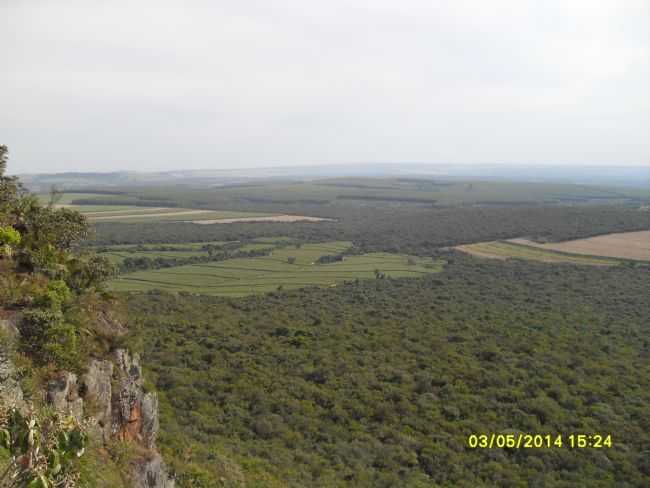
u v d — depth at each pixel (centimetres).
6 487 866
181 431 3095
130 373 1923
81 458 1125
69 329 1594
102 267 2158
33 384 1388
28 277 1772
